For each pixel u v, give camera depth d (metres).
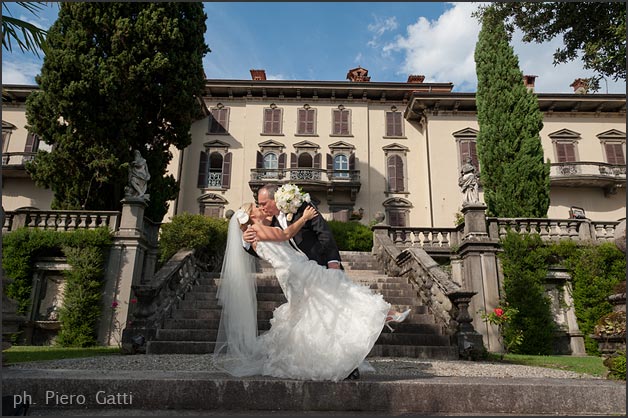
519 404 3.05
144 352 6.91
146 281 12.28
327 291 3.26
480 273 11.22
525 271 11.29
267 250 3.47
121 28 13.16
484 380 3.28
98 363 5.35
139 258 11.52
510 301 11.05
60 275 11.35
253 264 3.88
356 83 25.98
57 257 11.23
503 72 15.91
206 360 5.69
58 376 3.08
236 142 25.89
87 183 12.96
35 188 22.81
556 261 11.80
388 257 11.87
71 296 10.53
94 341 10.30
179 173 24.53
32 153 22.31
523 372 5.47
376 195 25.22
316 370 3.08
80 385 2.98
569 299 11.52
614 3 8.70
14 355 6.88
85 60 12.70
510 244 11.56
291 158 25.44
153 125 14.61
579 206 23.86
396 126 26.44
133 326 7.26
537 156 14.64
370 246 17.47
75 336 10.15
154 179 14.52
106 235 11.13
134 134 13.53
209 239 12.91
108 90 12.61
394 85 26.06
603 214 23.72
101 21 13.20
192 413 2.84
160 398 2.98
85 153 12.83
